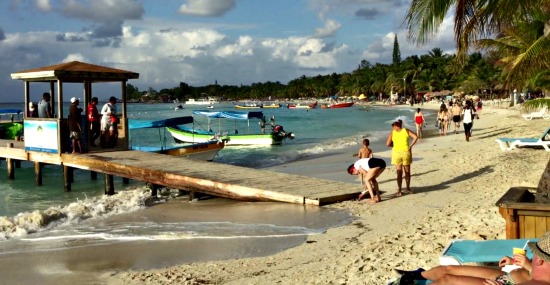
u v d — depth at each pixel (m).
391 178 15.54
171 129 32.78
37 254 9.09
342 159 22.80
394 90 129.25
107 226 11.09
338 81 184.00
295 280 7.04
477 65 99.00
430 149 23.30
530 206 6.12
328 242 9.22
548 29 11.91
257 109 126.75
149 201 13.98
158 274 7.81
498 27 8.91
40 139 18.22
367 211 11.52
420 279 4.73
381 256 7.66
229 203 13.48
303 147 30.05
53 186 18.77
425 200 12.20
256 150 29.17
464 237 8.15
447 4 8.30
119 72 18.34
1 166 25.45
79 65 17.81
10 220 11.09
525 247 5.32
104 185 17.47
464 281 4.33
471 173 15.78
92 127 18.66
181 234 10.21
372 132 40.69
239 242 9.57
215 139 24.80
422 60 123.12
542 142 20.22
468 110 26.06
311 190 13.21
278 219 11.24
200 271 7.90
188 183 14.14
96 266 8.38
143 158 16.97
